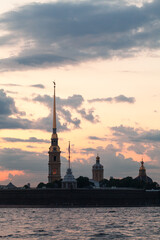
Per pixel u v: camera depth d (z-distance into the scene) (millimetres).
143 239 149750
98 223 199750
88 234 161000
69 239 149375
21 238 152500
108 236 156125
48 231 170000
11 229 177125
